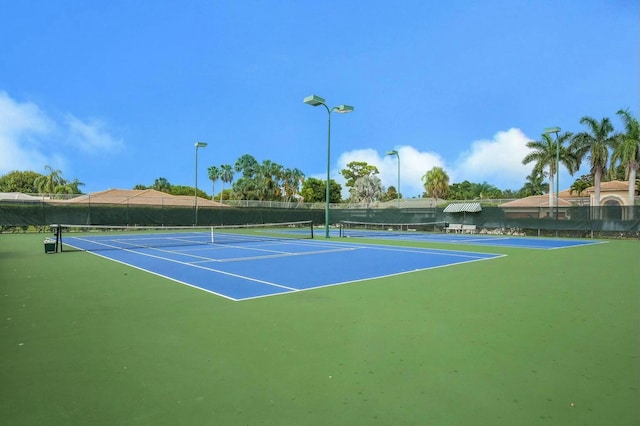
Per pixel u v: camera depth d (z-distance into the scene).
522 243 21.47
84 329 5.37
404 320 5.84
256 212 39.09
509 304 6.85
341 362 4.22
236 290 8.05
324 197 81.69
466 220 32.28
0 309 6.45
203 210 35.78
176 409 3.25
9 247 17.58
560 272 10.66
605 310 6.43
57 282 8.91
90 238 23.73
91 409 3.25
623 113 31.14
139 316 6.05
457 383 3.72
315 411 3.21
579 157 35.03
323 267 11.50
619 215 25.28
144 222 32.62
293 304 6.85
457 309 6.50
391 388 3.62
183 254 14.95
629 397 3.43
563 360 4.27
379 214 37.88
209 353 4.49
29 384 3.70
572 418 3.09
